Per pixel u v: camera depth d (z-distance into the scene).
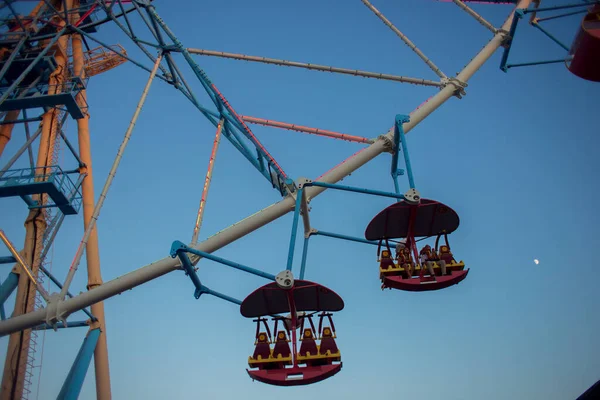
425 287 23.12
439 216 24.95
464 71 27.30
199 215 23.84
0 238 23.17
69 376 24.31
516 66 29.11
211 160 25.27
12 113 30.02
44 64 29.33
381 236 26.17
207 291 25.00
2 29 29.28
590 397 14.33
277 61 28.36
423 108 26.09
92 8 30.98
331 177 24.75
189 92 28.53
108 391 26.03
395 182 28.14
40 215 26.70
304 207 25.12
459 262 23.17
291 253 22.55
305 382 21.84
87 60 38.53
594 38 20.14
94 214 23.47
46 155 27.36
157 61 27.78
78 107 27.16
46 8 31.50
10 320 22.22
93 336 25.94
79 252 23.02
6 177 25.00
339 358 21.81
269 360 21.89
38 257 25.88
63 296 22.45
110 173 24.11
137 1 27.66
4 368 23.80
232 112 25.78
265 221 23.72
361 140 27.25
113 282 22.72
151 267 22.91
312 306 22.97
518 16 27.27
